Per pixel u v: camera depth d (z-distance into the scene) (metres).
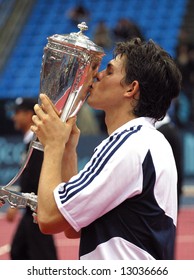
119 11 31.30
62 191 3.97
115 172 3.92
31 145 4.32
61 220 3.96
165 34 29.59
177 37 29.09
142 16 30.80
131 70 4.16
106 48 24.33
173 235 4.11
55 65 4.13
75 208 3.93
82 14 29.94
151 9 31.12
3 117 23.66
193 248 14.06
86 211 3.93
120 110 4.23
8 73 28.97
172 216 4.10
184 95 23.59
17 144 23.50
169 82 4.19
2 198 4.34
